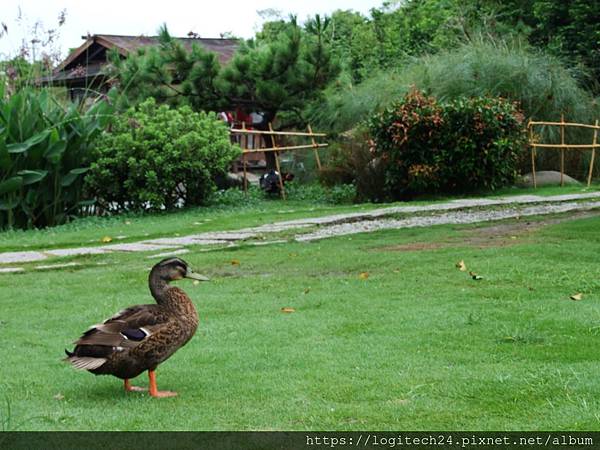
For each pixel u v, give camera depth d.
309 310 8.70
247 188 21.86
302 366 6.76
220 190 21.34
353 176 21.72
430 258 11.19
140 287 10.18
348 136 21.78
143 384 6.46
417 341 7.39
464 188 19.97
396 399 5.90
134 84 22.88
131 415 5.67
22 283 10.56
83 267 11.73
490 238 12.79
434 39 30.78
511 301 8.74
